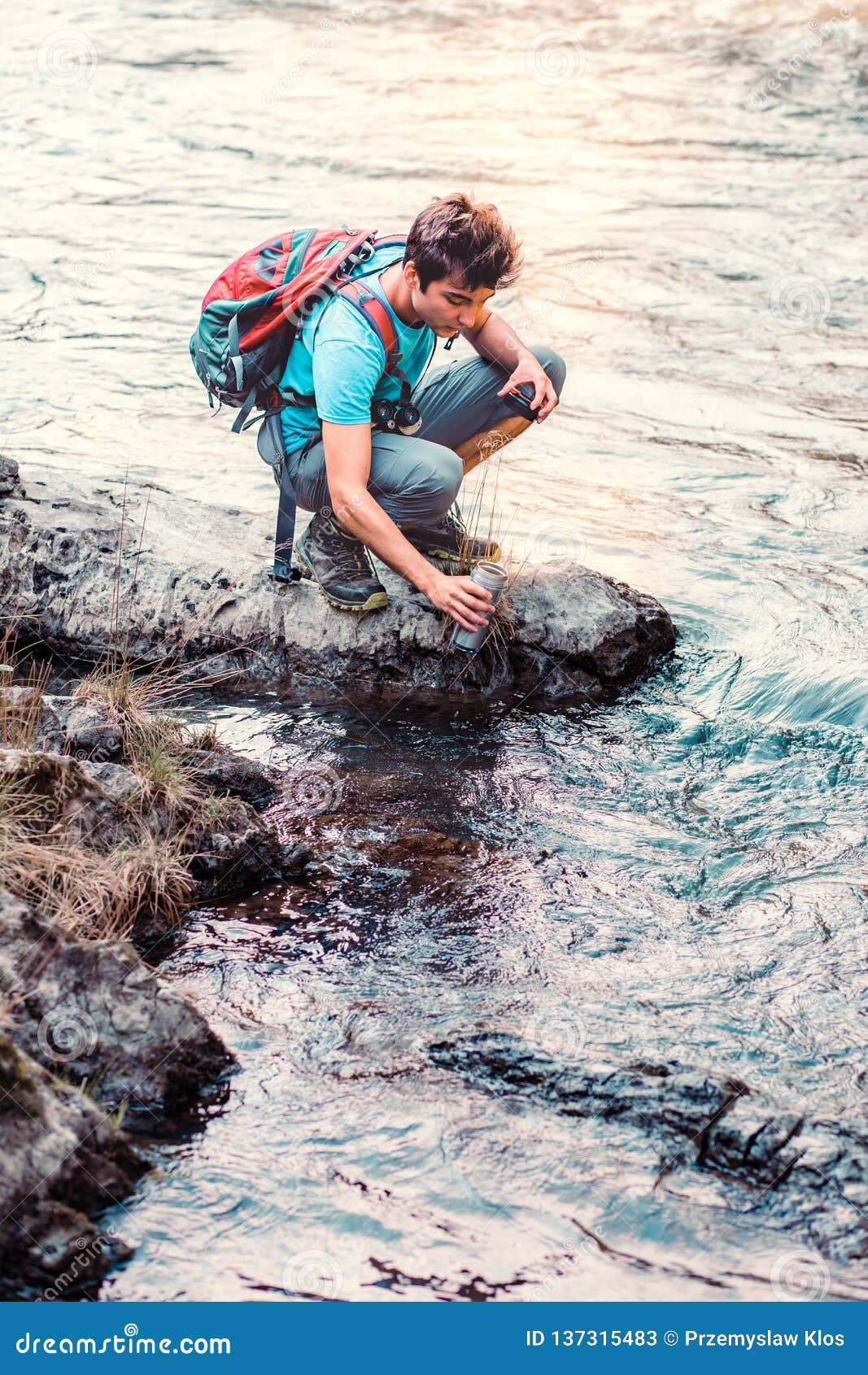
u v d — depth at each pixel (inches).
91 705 164.9
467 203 165.8
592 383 315.0
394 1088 117.1
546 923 141.2
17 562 206.8
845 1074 118.6
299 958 135.3
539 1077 117.1
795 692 191.9
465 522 242.4
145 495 233.0
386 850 154.6
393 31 713.6
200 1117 114.2
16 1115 102.5
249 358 176.9
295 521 228.4
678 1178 108.3
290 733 183.8
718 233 416.2
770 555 233.9
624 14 730.8
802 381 317.7
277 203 444.5
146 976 118.3
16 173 477.1
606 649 198.1
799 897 146.5
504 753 179.3
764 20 690.2
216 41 693.9
